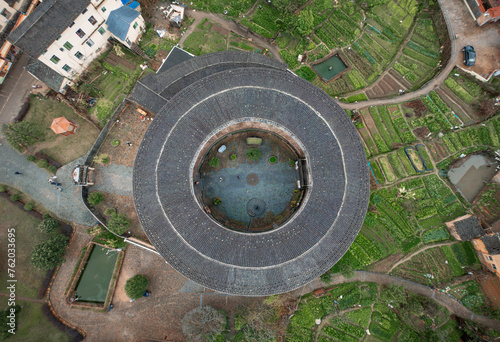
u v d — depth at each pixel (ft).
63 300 128.67
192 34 146.72
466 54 138.92
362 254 132.98
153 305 130.00
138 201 114.83
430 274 132.16
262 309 126.41
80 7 118.62
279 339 127.13
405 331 127.24
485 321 125.70
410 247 133.59
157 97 127.95
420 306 123.65
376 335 127.65
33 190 134.72
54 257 120.16
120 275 130.52
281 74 123.24
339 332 128.36
